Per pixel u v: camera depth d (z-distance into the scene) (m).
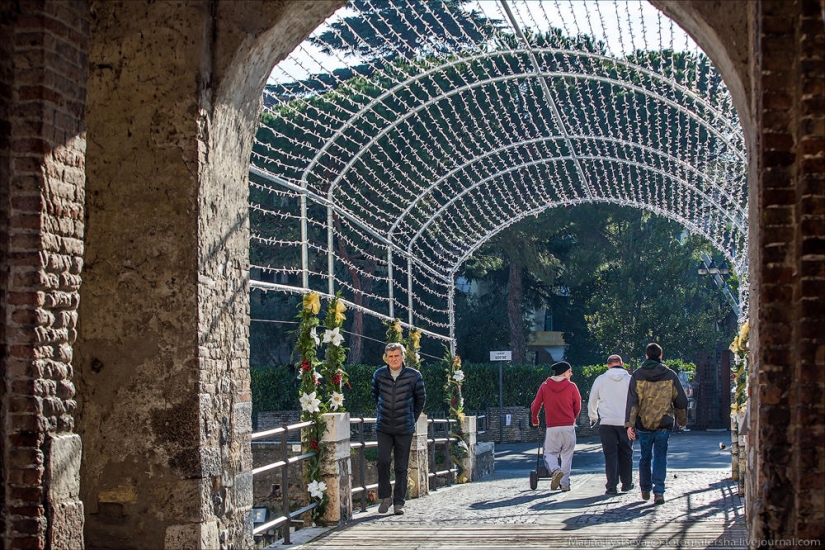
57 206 5.20
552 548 7.32
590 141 17.91
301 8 6.70
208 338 6.46
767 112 5.17
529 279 38.19
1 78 5.02
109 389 6.31
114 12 6.49
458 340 36.03
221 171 6.82
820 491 4.96
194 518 6.16
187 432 6.22
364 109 10.75
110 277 6.37
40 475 5.00
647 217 36.12
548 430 12.40
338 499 9.24
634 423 10.35
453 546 7.56
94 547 6.21
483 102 16.92
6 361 4.99
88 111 6.48
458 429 15.44
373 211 18.52
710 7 6.07
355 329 29.22
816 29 5.05
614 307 35.88
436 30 19.36
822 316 4.98
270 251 26.59
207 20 6.47
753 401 5.84
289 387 29.67
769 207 5.16
